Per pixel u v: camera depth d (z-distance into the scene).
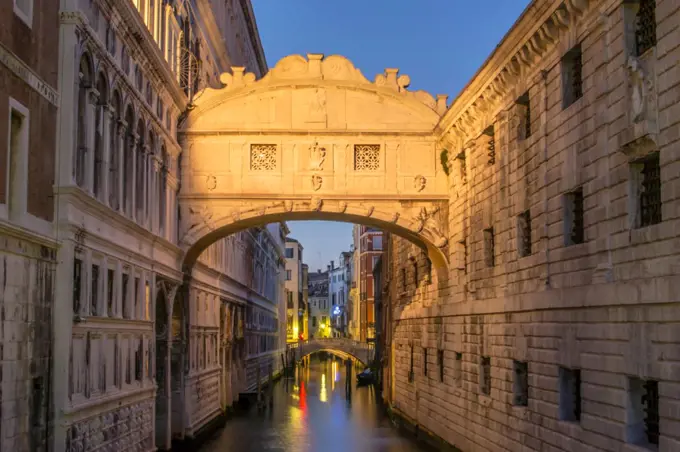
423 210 30.19
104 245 19.97
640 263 15.49
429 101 30.30
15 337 15.07
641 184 15.98
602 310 16.83
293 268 129.25
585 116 18.03
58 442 16.88
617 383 16.14
